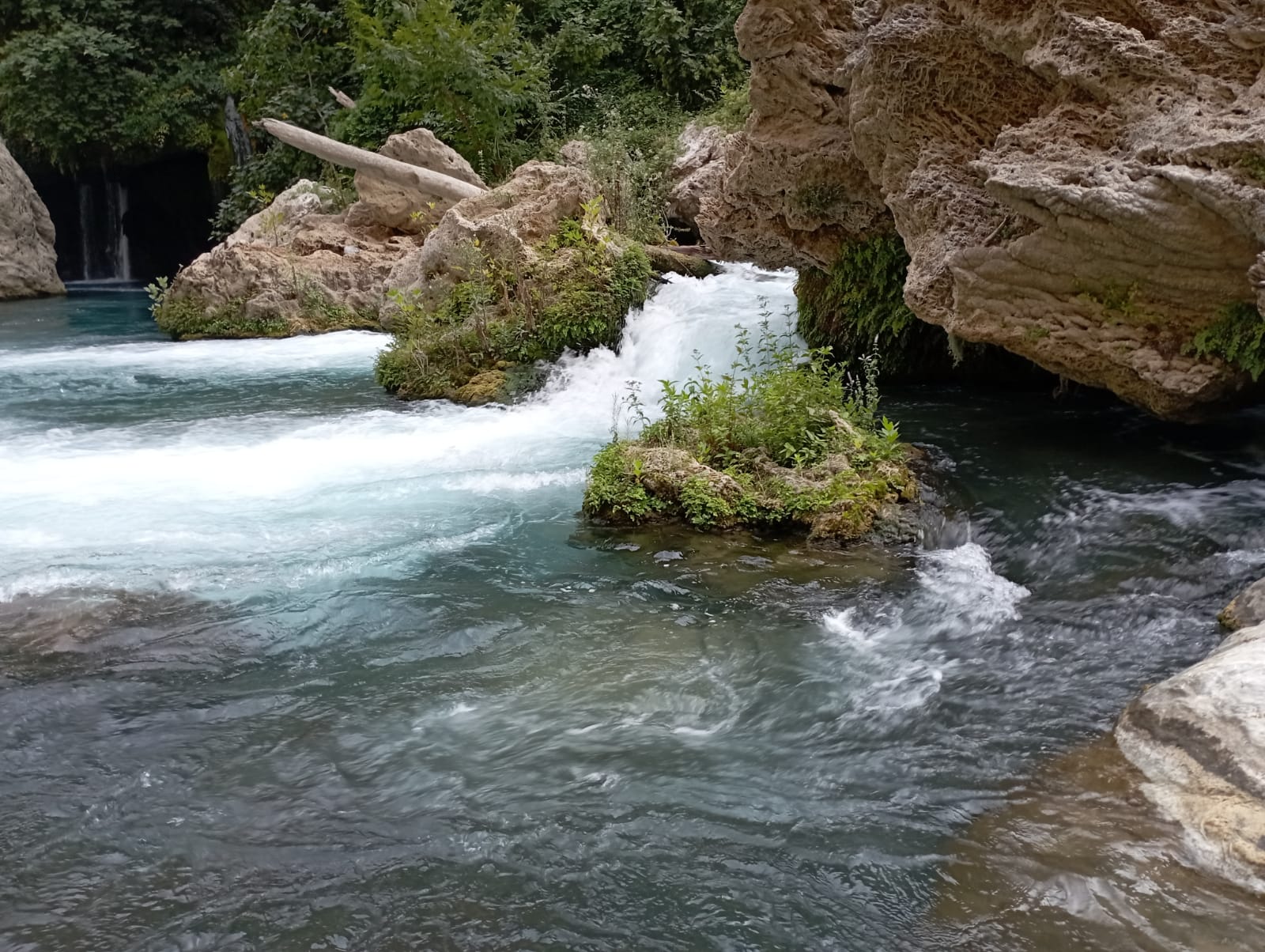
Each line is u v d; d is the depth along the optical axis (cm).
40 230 2566
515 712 490
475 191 1825
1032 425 901
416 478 859
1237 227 623
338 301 1767
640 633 571
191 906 359
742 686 512
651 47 2325
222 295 1772
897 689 505
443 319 1291
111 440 1005
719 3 2339
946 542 700
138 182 2888
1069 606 586
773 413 811
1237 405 781
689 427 821
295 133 1870
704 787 427
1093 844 371
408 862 383
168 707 497
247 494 822
